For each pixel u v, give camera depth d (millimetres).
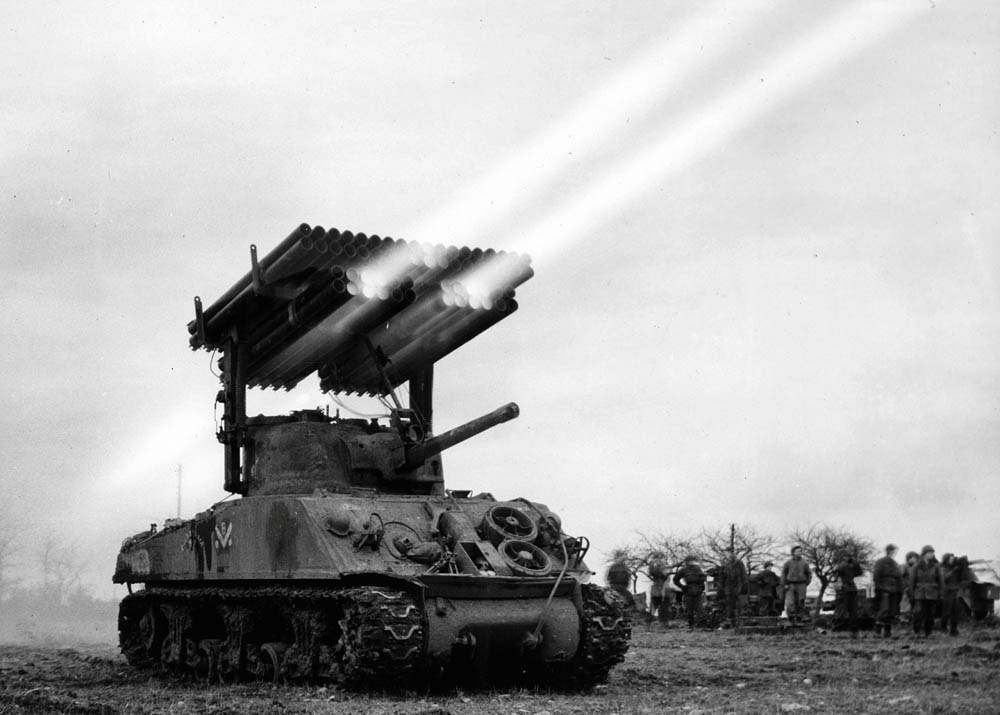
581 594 21641
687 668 25094
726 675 23547
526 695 20125
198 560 23781
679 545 52156
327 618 20766
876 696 19172
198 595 23656
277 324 24094
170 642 25219
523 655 21297
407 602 19531
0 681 22156
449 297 23469
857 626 36719
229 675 23031
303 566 20797
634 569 51031
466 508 22312
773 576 41219
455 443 22875
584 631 21422
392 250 22641
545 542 22250
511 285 24031
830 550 48688
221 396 24953
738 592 41938
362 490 22609
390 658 19203
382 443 23641
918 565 34938
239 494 24766
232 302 24219
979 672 23219
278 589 21516
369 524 20797
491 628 20562
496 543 21609
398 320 24516
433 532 21391
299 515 21062
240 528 22422
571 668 21625
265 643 22266
